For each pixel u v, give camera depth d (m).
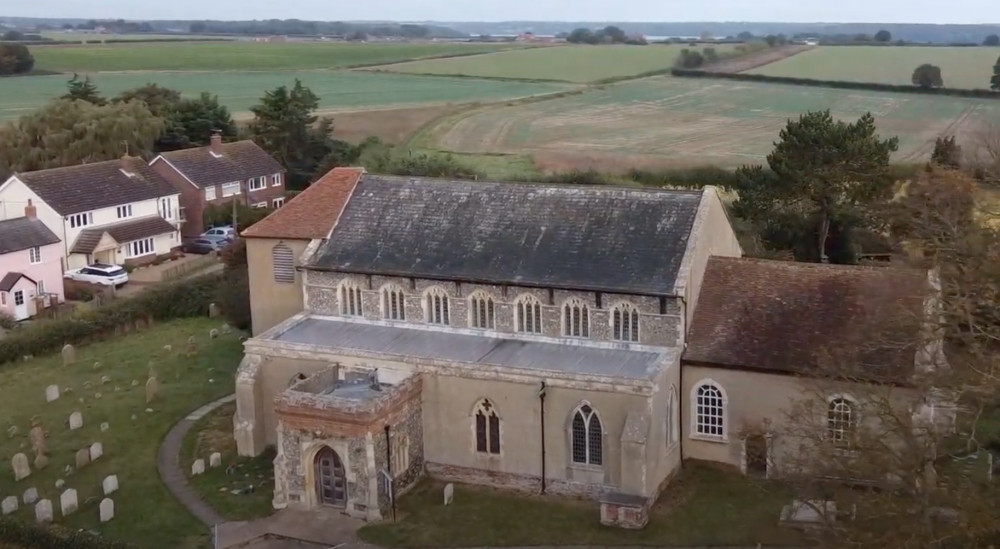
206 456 65.75
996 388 45.53
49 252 103.62
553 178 130.12
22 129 143.25
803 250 98.31
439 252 67.62
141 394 77.12
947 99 175.12
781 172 95.94
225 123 160.75
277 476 58.78
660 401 58.09
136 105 152.12
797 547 52.66
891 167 110.56
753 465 60.84
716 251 67.31
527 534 55.22
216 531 56.12
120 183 121.19
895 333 56.62
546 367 60.22
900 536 45.34
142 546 54.50
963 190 66.69
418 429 61.91
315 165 154.12
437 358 61.97
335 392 61.59
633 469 56.09
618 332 62.84
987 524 41.72
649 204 65.50
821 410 54.72
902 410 50.75
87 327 91.00
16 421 72.38
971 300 53.28
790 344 59.59
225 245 121.25
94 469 64.25
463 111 187.88
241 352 86.81
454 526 56.34
